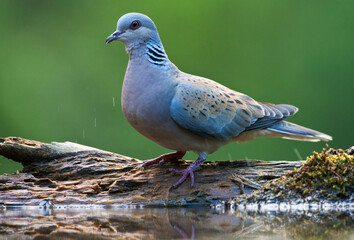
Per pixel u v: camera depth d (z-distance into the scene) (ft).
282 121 37.78
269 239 23.71
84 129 73.92
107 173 36.42
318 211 30.48
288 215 29.40
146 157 69.46
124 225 27.25
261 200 32.22
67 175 36.73
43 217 29.68
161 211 31.30
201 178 34.42
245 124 35.91
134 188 34.55
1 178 34.99
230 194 33.09
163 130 34.73
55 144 38.14
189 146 35.58
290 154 67.46
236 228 26.03
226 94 36.19
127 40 35.81
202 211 31.24
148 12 77.77
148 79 34.53
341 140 71.15
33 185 34.83
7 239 24.20
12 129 73.82
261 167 35.01
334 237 24.04
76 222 28.09
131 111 34.78
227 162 36.06
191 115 34.22
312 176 31.99
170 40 76.89
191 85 34.88
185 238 23.90
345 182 31.42
